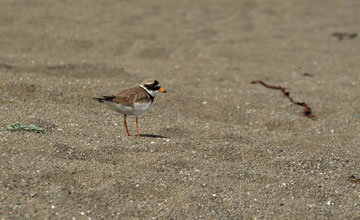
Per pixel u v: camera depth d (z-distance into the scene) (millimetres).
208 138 11031
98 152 9164
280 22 26078
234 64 18828
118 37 20812
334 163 9922
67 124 10500
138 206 7633
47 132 9773
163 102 13391
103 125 10914
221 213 7672
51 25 21125
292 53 20781
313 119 13305
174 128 11414
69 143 9281
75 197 7578
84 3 26078
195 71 17375
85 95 12859
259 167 9445
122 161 9000
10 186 7535
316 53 20875
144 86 10312
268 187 8633
